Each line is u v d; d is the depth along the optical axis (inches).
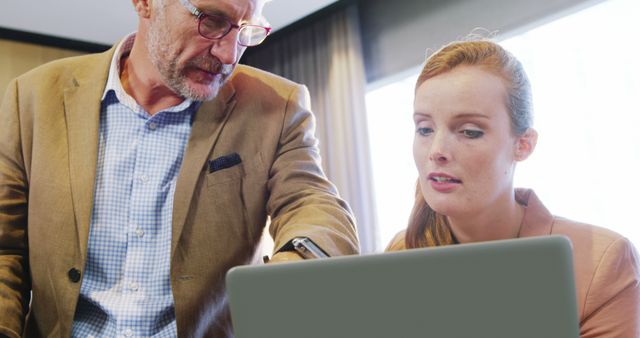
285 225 50.5
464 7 145.3
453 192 40.7
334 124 163.9
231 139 53.6
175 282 50.5
